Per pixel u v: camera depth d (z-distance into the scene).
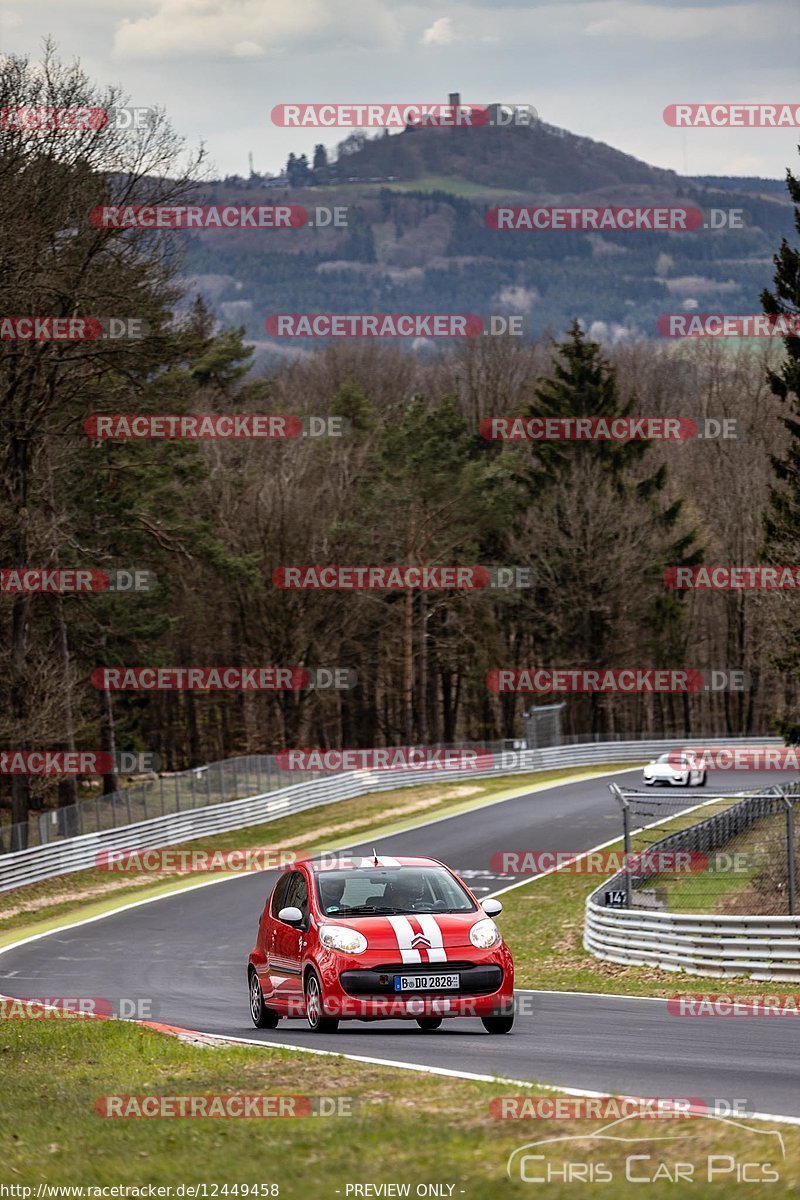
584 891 136.88
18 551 162.50
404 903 55.59
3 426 156.50
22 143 140.25
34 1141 36.09
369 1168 29.12
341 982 51.88
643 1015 62.44
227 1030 60.62
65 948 114.88
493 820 191.50
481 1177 27.84
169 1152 32.88
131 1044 54.81
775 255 157.12
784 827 105.00
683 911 97.94
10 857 148.25
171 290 157.50
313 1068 43.84
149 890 151.12
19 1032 62.75
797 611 157.62
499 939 53.84
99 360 155.75
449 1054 47.00
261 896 141.12
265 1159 30.86
